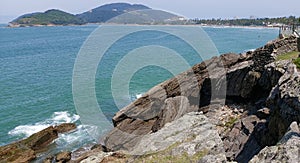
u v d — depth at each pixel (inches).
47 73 2588.6
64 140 1105.4
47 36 6875.0
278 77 866.1
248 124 777.6
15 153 1008.2
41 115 1478.8
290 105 600.7
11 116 1481.3
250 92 1090.1
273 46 1066.1
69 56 3614.7
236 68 1152.2
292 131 449.7
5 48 4864.7
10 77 2460.6
